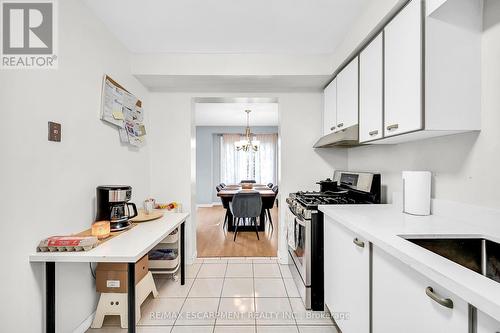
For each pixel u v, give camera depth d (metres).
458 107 1.23
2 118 1.15
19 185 1.21
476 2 1.22
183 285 2.36
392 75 1.48
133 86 2.48
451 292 0.71
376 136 1.67
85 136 1.69
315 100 2.90
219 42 2.26
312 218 1.94
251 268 2.76
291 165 2.90
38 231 1.30
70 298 1.56
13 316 1.17
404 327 0.93
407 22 1.33
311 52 2.45
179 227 2.59
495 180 1.16
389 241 1.01
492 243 1.10
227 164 7.48
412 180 1.54
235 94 2.86
